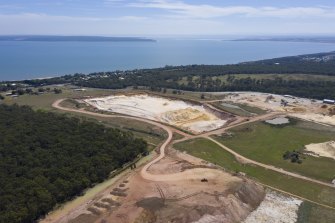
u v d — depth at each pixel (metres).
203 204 104.81
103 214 104.50
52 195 112.12
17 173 123.81
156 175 129.75
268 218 107.81
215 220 99.75
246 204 112.25
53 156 136.75
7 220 97.81
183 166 138.50
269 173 142.88
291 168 146.88
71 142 147.62
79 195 119.69
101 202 112.00
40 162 131.50
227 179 123.81
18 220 99.31
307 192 127.56
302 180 136.50
